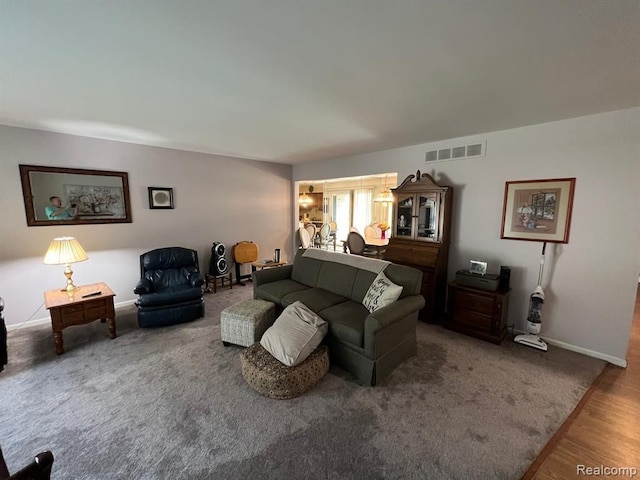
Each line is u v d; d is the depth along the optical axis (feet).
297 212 19.80
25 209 10.75
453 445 5.57
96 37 4.64
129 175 12.98
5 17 4.06
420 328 11.05
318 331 7.73
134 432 5.84
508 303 10.44
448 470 5.05
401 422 6.14
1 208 10.34
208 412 6.42
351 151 14.58
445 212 11.44
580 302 9.20
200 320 11.60
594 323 8.98
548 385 7.47
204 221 15.70
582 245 9.04
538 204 9.73
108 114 8.75
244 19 4.17
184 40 4.74
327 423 6.11
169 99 7.45
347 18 4.14
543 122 9.37
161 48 4.99
